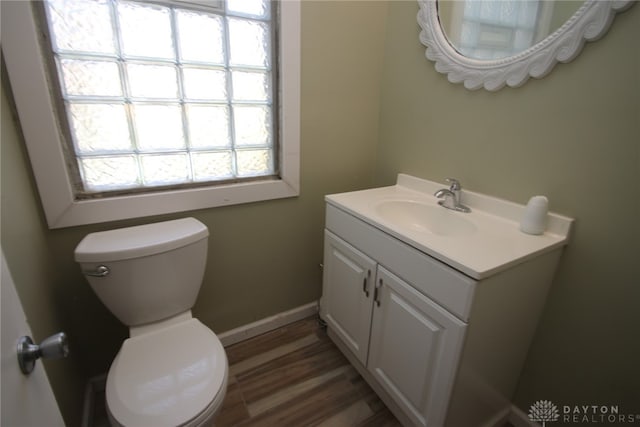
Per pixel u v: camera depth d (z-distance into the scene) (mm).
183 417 827
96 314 1262
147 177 1230
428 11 1309
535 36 1003
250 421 1255
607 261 933
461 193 1318
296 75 1380
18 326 520
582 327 1020
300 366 1518
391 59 1573
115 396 869
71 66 1010
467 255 888
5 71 906
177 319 1215
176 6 1096
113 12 1017
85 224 1137
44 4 929
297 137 1472
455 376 929
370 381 1396
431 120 1423
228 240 1473
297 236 1667
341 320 1471
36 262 982
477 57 1182
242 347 1628
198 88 1222
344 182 1727
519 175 1124
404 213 1403
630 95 828
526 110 1066
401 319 1099
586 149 936
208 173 1350
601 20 839
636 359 915
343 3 1419
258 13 1251
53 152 1020
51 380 937
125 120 1134
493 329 955
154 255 1081
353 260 1313
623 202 878
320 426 1245
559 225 1018
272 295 1706
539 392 1175
